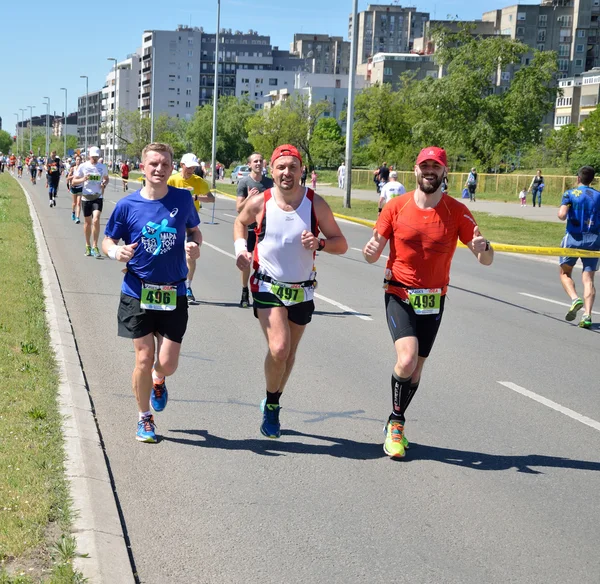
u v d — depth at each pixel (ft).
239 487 16.76
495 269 61.11
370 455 19.03
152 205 18.35
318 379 25.73
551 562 13.93
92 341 29.63
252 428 20.65
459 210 18.57
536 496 16.89
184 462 18.03
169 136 463.01
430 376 26.94
